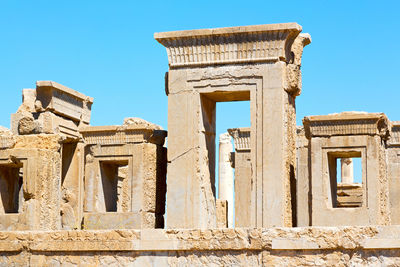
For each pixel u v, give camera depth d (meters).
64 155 26.11
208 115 20.20
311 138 22.94
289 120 19.50
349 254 14.95
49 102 24.70
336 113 24.39
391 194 26.56
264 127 19.02
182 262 15.99
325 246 15.01
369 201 22.28
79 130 24.05
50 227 19.73
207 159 19.97
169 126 19.78
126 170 29.64
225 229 15.72
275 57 19.06
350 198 31.44
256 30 19.08
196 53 19.69
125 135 23.34
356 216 22.31
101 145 23.86
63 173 26.03
